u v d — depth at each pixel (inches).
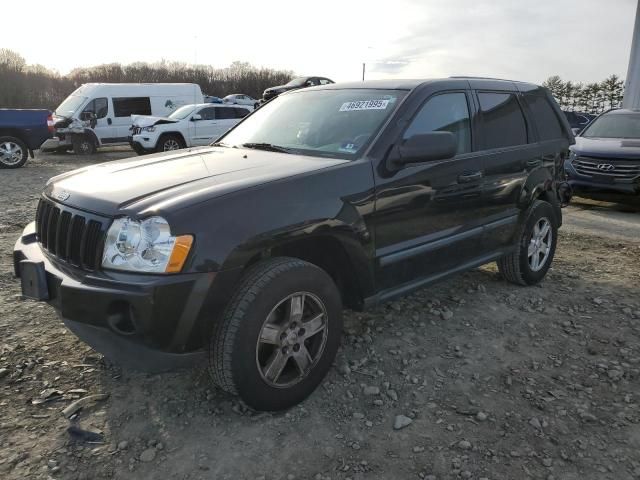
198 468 96.2
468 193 151.9
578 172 351.9
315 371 115.6
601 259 228.5
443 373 129.8
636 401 119.2
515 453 101.5
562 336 150.9
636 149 338.0
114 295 94.8
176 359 99.9
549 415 113.6
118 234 98.3
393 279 134.2
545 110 195.6
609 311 168.9
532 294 182.1
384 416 112.6
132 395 117.3
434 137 126.0
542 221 187.9
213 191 103.6
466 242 154.7
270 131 156.0
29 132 533.3
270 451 100.9
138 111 713.6
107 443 102.0
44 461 96.6
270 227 104.6
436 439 105.3
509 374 130.0
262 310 103.2
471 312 165.3
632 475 96.3
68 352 134.0
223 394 118.0
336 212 115.5
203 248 96.9
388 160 128.6
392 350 140.2
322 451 101.4
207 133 656.4
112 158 657.6
